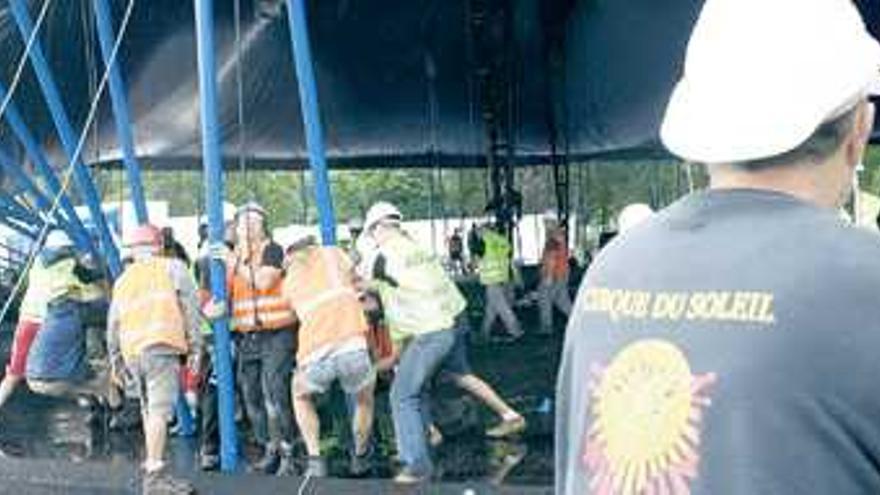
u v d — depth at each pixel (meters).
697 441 1.63
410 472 9.38
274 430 10.21
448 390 12.34
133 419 12.28
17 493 10.26
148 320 9.77
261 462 10.23
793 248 1.67
